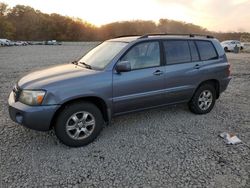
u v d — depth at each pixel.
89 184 3.00
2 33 96.44
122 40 4.63
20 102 3.68
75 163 3.45
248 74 11.31
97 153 3.72
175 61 4.77
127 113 4.38
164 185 2.98
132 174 3.20
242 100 6.70
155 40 4.57
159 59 4.57
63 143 3.86
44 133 4.39
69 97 3.64
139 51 4.36
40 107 3.52
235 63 16.19
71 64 4.78
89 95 3.80
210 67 5.22
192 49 5.05
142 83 4.31
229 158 3.59
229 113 5.57
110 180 3.08
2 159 3.53
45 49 39.59
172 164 3.43
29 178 3.10
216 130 4.60
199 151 3.79
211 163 3.45
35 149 3.83
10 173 3.20
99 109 4.07
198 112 5.34
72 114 3.77
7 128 4.59
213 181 3.05
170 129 4.62
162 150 3.81
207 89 5.33
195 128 4.68
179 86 4.83
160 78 4.52
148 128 4.65
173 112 5.52
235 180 3.08
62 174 3.20
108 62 4.13
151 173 3.22
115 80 4.03
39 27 108.19
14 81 9.13
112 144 4.01
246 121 5.08
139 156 3.64
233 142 4.05
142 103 4.42
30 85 3.67
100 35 112.31
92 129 3.99
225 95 7.24
